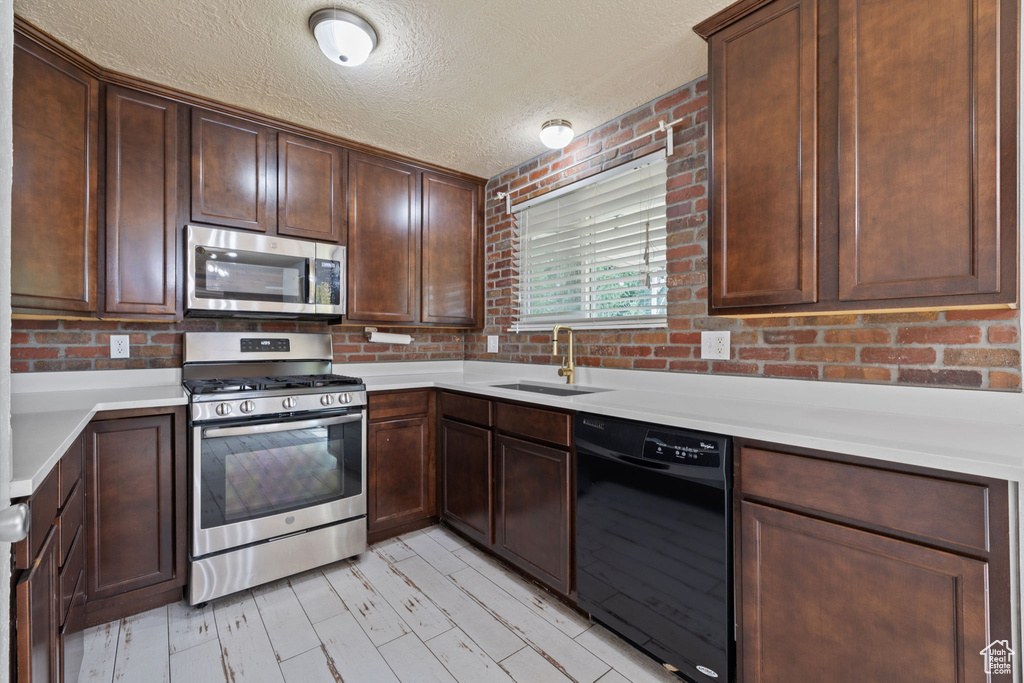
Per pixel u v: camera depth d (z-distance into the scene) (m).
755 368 1.86
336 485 2.29
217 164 2.24
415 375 3.09
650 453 1.54
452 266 3.11
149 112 2.07
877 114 1.28
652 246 2.24
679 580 1.48
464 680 1.54
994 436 1.17
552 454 1.95
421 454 2.67
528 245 2.97
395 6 1.58
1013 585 0.93
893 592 1.07
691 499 1.45
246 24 1.66
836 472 1.16
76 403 1.73
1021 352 1.31
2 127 0.55
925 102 1.20
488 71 1.97
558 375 2.61
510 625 1.83
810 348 1.71
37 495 1.01
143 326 2.28
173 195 2.13
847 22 1.33
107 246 1.97
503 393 2.19
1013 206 1.09
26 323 2.00
